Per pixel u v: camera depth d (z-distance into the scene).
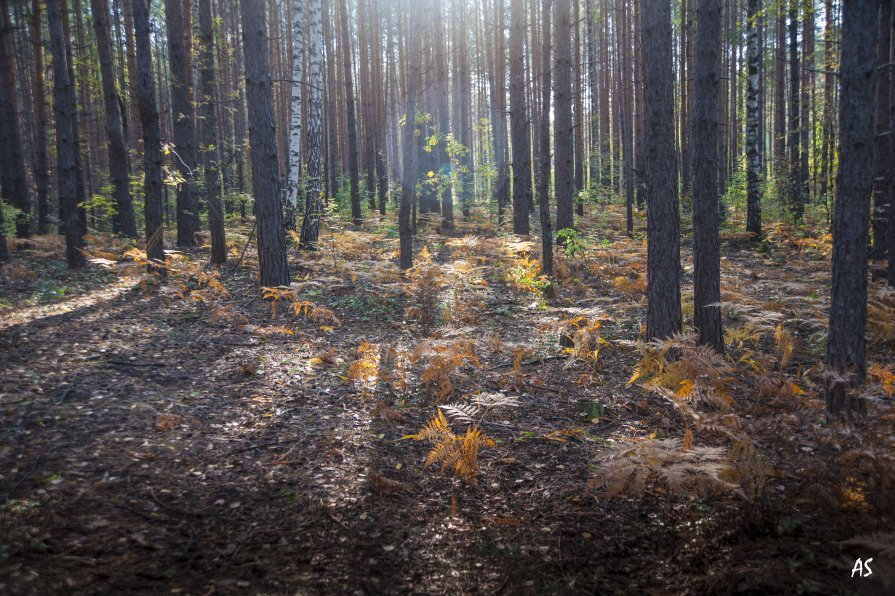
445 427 4.78
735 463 3.83
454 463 4.48
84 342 7.19
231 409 5.59
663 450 3.87
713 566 3.25
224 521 3.68
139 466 4.30
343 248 14.70
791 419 4.87
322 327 9.01
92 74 20.30
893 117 8.27
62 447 4.48
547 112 11.72
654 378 5.80
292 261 13.80
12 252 13.96
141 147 22.17
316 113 16.25
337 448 4.85
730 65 27.47
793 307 9.41
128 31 21.70
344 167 32.94
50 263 12.75
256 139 10.18
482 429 5.43
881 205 9.82
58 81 11.74
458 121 37.38
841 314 4.96
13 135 15.97
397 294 11.30
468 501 4.13
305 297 10.68
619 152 30.86
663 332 6.91
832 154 17.97
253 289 11.20
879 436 4.06
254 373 6.64
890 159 8.34
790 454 4.41
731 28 25.27
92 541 3.33
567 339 8.16
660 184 6.79
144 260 11.31
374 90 28.50
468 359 7.46
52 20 11.50
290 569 3.23
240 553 3.35
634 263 13.45
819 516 3.65
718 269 7.18
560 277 12.66
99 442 4.62
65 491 3.84
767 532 3.51
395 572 3.27
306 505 3.92
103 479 4.05
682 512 3.90
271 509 3.85
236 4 25.45
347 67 21.14
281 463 4.52
